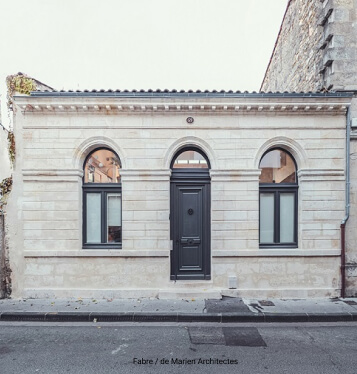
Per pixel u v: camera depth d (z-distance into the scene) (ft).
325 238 21.04
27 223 20.98
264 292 20.76
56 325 17.01
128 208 21.11
